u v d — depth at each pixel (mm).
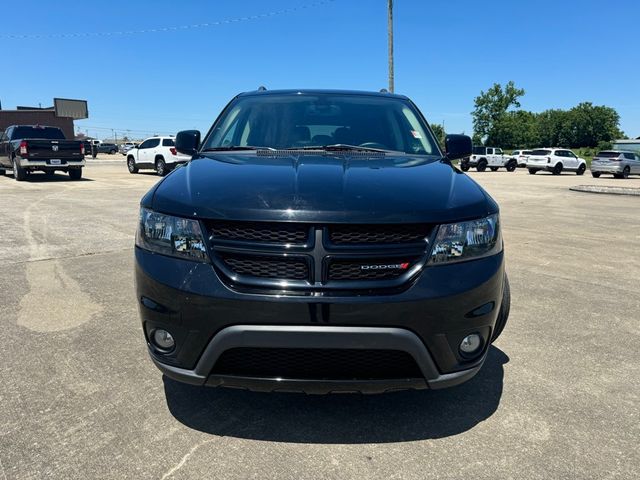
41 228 8070
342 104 4156
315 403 2889
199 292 2314
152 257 2500
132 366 3279
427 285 2318
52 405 2793
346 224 2297
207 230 2393
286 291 2264
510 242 7848
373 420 2729
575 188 18781
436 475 2283
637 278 5727
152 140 23062
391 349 2299
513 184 22625
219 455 2398
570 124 126812
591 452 2469
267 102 4184
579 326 4168
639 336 3973
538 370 3354
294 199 2391
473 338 2490
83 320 4078
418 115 4211
